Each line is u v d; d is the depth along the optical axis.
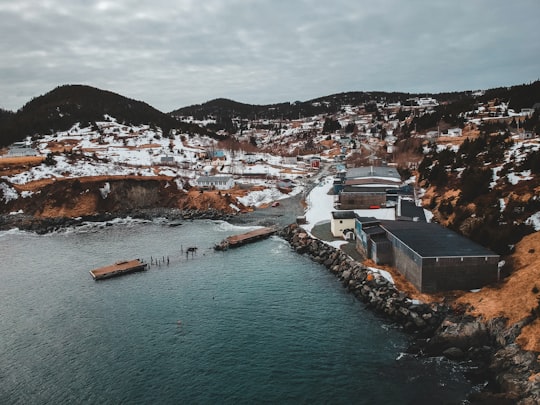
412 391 39.94
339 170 166.62
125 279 71.38
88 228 109.56
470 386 40.19
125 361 46.31
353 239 83.19
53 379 43.41
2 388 42.12
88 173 137.12
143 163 167.62
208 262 79.25
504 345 42.84
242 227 107.38
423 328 50.59
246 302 60.66
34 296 64.69
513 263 55.34
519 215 64.62
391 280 60.31
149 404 39.22
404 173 126.44
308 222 99.25
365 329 51.78
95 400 40.03
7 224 111.12
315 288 65.06
